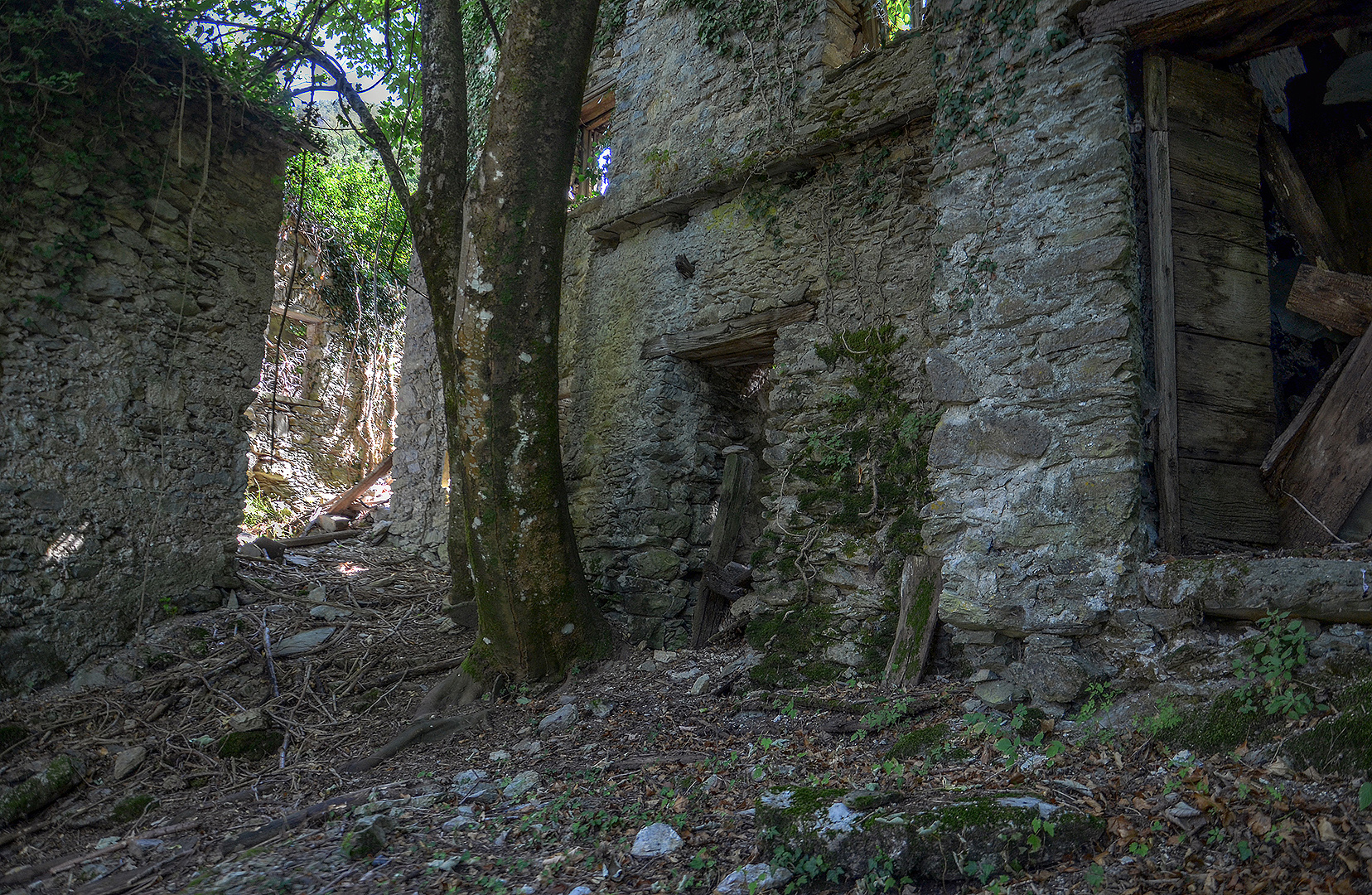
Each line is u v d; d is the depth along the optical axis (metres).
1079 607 3.65
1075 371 3.77
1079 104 3.87
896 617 4.71
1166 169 3.89
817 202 5.70
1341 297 3.82
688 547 6.52
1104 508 3.62
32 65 5.17
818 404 5.46
